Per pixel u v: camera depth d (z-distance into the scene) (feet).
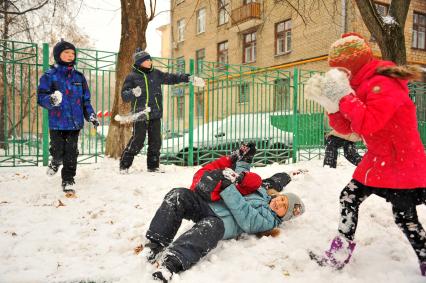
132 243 10.72
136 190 16.40
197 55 83.15
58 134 16.29
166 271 8.32
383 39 27.86
